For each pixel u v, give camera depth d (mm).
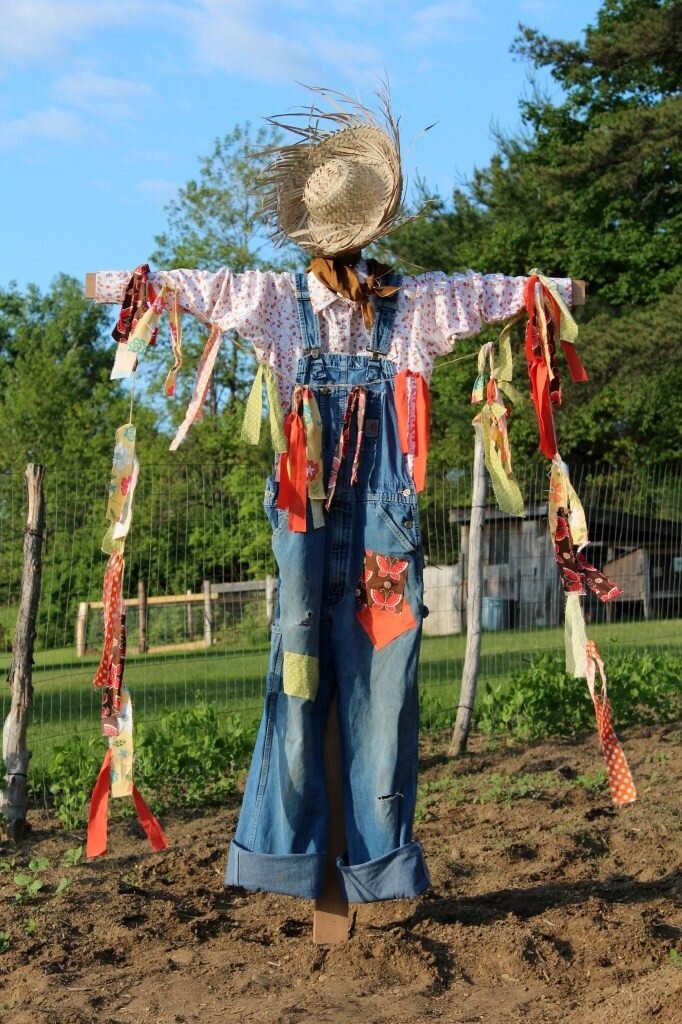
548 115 35219
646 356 23984
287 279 4375
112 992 4164
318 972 4266
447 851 5805
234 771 8016
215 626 12922
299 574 4289
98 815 4473
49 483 9836
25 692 6605
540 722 9039
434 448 30875
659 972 4094
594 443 30094
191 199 35844
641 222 31750
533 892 5043
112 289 4379
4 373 57438
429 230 33031
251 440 4254
